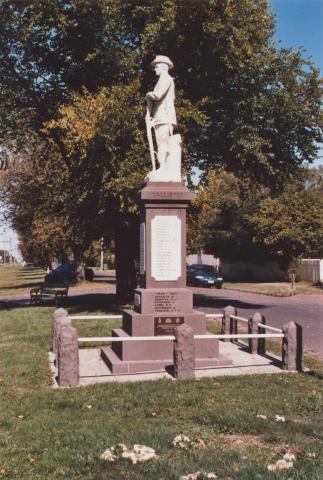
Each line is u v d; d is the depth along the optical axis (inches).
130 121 729.0
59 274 1854.1
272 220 1485.0
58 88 890.7
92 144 734.5
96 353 485.7
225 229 1977.1
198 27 765.9
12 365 422.9
